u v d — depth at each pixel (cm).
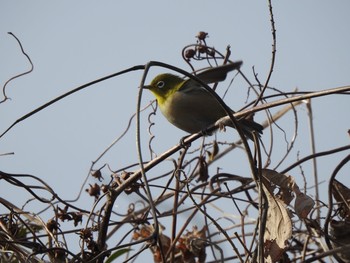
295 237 1130
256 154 891
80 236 966
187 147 1143
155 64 817
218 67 1020
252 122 1209
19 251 953
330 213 952
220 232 1045
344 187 1041
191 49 1229
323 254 823
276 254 923
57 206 1031
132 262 1075
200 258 1095
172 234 1112
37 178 1055
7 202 1060
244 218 1138
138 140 760
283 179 958
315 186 1145
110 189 989
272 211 941
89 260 930
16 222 1036
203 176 1164
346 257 932
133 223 1153
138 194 1130
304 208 946
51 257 957
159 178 1177
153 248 1141
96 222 1038
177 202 1102
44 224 1002
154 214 730
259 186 833
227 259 1013
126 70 880
